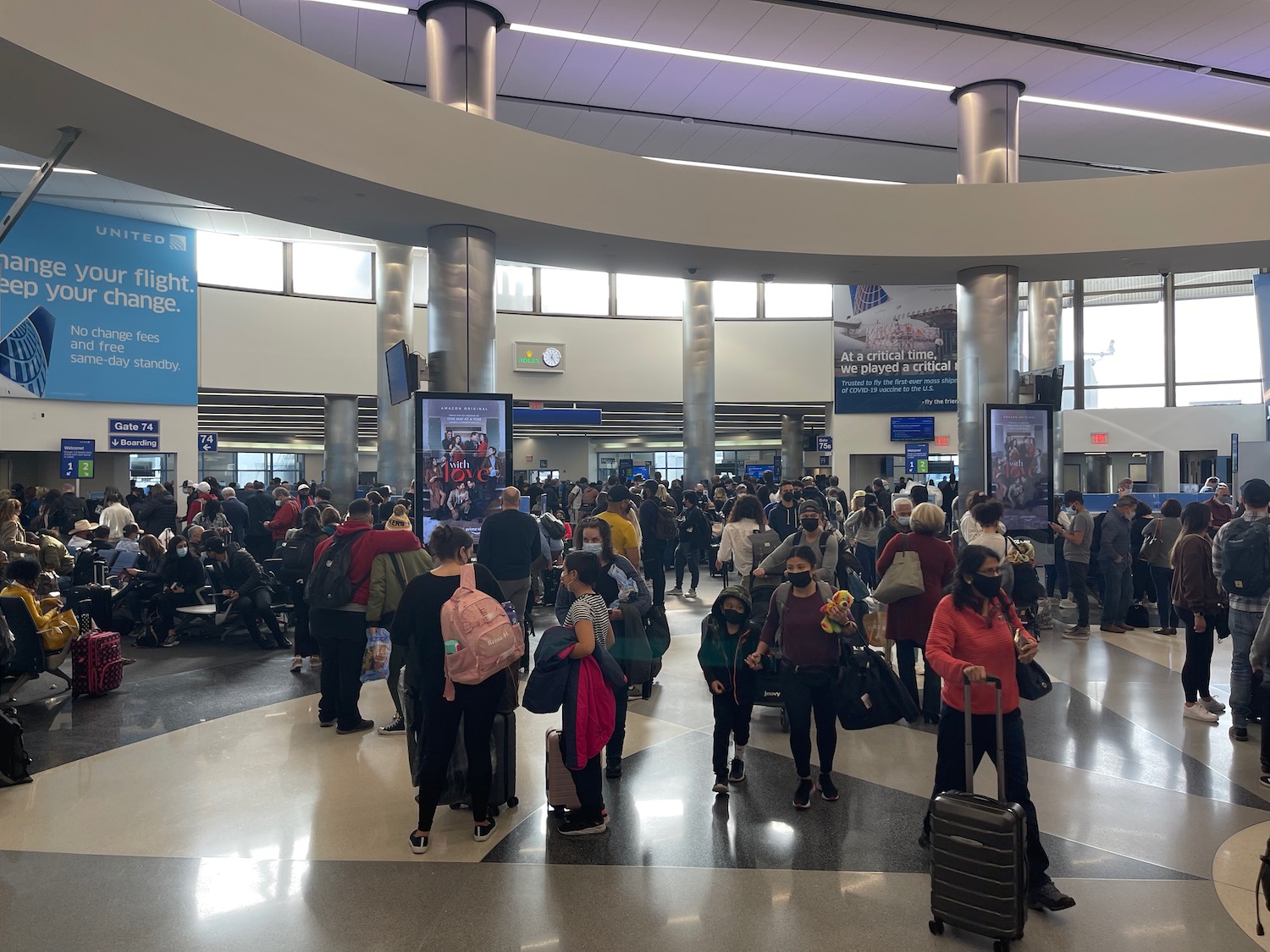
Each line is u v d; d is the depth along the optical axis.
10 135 7.61
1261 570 5.33
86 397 16.67
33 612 6.39
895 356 22.78
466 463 9.71
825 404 24.05
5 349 15.71
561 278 22.89
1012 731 3.51
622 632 5.20
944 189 12.12
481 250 10.55
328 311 20.75
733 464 32.22
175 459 17.95
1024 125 15.80
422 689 4.02
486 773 4.00
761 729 5.84
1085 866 3.76
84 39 6.39
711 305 22.02
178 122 7.28
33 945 3.12
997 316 12.48
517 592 6.77
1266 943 3.11
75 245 16.61
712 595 12.05
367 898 3.47
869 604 5.89
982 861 3.06
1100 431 23.80
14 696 6.64
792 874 3.67
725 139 16.38
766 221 11.73
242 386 19.59
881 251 12.04
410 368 9.99
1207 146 16.89
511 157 10.10
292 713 6.25
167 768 5.08
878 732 5.76
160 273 17.75
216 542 8.91
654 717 6.08
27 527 13.09
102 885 3.59
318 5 11.31
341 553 5.71
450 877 3.66
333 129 8.47
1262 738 4.76
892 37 12.33
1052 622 9.68
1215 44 12.59
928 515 5.78
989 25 12.02
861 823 4.22
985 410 11.84
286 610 9.00
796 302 23.81
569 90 14.12
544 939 3.15
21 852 3.92
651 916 3.32
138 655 8.38
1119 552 9.27
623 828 4.17
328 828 4.17
